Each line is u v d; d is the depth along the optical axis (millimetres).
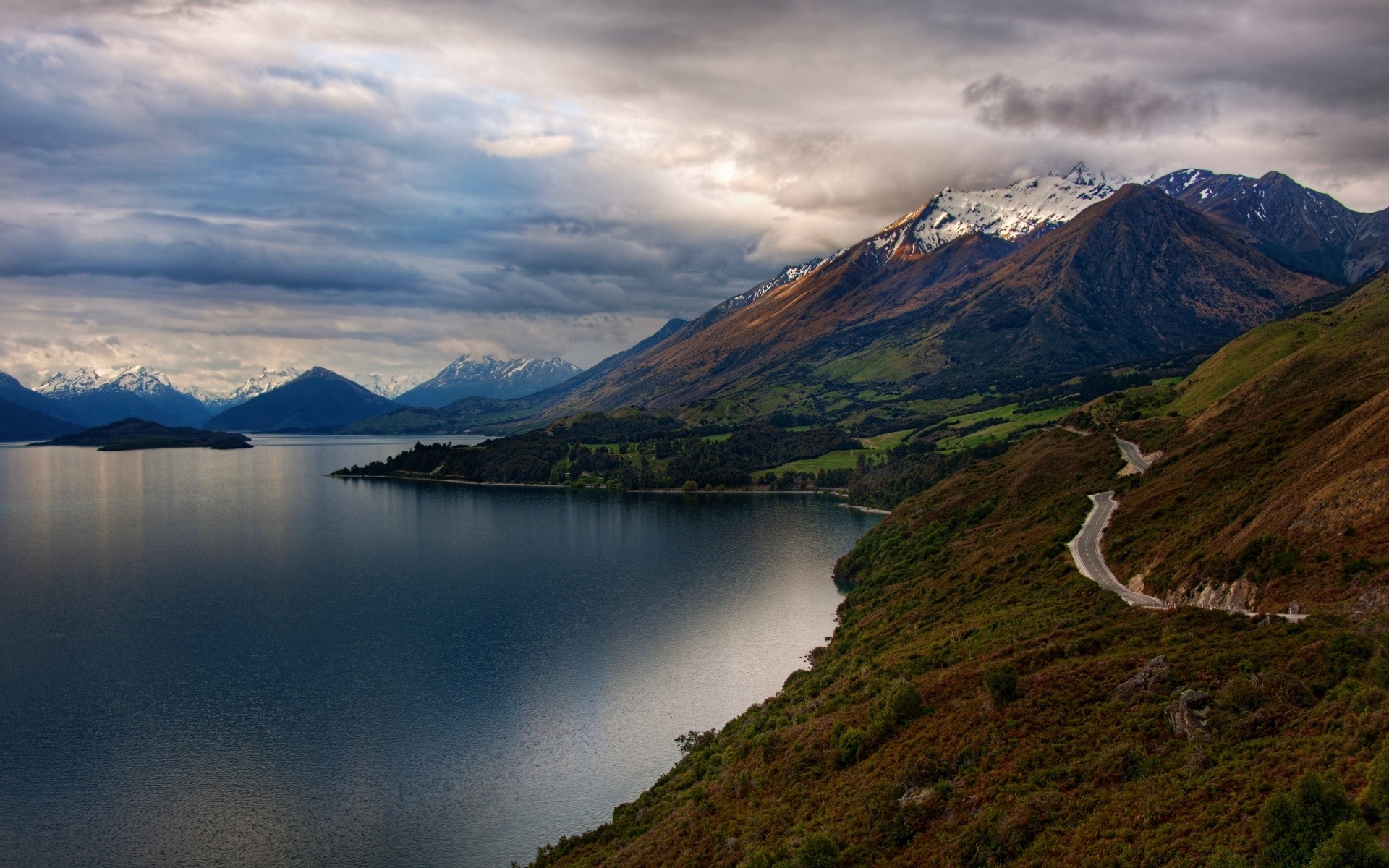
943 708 78938
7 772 112000
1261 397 163375
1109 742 62344
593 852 83250
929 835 61750
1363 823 40219
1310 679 58625
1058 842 54312
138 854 94500
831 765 78562
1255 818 46875
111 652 158750
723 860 70312
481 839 96375
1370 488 78438
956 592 134500
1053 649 82562
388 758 115125
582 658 152750
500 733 122188
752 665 146750
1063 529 137375
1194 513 113625
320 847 95500
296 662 152625
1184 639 74438
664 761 112688
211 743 119875
